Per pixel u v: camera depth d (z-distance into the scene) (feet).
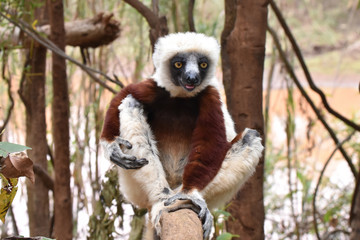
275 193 26.66
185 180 11.12
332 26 55.88
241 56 14.69
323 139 27.07
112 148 11.16
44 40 17.85
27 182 20.25
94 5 22.71
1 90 24.86
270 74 22.52
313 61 53.42
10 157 7.45
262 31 14.61
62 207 17.66
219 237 11.91
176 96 12.76
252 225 15.19
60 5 16.87
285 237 23.62
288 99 21.94
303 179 23.77
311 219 24.68
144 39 25.04
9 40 18.01
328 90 48.11
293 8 54.49
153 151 11.68
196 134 11.66
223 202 12.24
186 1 19.38
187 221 8.21
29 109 19.51
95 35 19.44
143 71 25.20
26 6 18.04
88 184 23.84
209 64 12.85
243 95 14.73
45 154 19.86
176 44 12.78
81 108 24.72
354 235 16.34
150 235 12.02
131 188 11.73
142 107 12.35
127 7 24.86
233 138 12.83
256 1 14.48
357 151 25.76
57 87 17.30
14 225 21.13
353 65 52.01
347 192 25.89
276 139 33.22
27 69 18.45
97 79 17.35
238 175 11.80
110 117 11.92
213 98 12.24
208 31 23.61
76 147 21.97
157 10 16.74
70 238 17.94
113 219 16.05
